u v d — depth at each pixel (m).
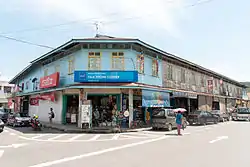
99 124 18.69
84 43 18.70
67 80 20.41
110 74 17.55
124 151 9.20
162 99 20.28
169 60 24.05
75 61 19.52
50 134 15.20
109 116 19.41
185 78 26.89
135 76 17.58
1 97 49.91
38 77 27.66
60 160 7.61
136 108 19.95
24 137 13.73
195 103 29.81
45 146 10.50
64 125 19.77
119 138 13.28
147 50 20.69
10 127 20.52
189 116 23.56
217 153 8.77
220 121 28.81
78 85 17.41
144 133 15.80
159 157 8.05
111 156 8.23
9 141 12.11
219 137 13.59
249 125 23.05
